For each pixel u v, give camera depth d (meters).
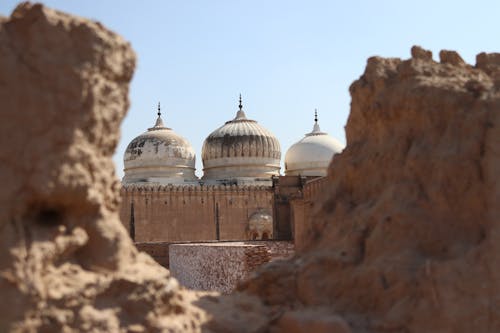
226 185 46.84
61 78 7.82
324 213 11.90
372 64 11.98
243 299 10.92
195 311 9.41
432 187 10.05
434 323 9.02
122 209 43.19
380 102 11.35
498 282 9.15
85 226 8.34
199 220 44.84
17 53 7.77
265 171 50.28
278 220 37.78
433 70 11.26
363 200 11.34
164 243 34.91
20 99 7.68
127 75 8.92
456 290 9.09
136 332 7.96
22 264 7.34
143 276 8.52
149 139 49.97
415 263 9.65
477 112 10.02
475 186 9.71
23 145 7.64
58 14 8.06
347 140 12.52
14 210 7.55
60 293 7.59
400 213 10.06
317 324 8.98
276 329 9.71
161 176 49.00
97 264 8.33
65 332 7.42
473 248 9.34
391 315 9.34
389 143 11.09
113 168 8.95
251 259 20.67
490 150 9.68
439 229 9.84
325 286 10.44
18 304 7.15
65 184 7.78
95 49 8.16
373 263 10.01
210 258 24.95
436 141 10.37
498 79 10.77
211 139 51.16
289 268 11.13
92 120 8.15
